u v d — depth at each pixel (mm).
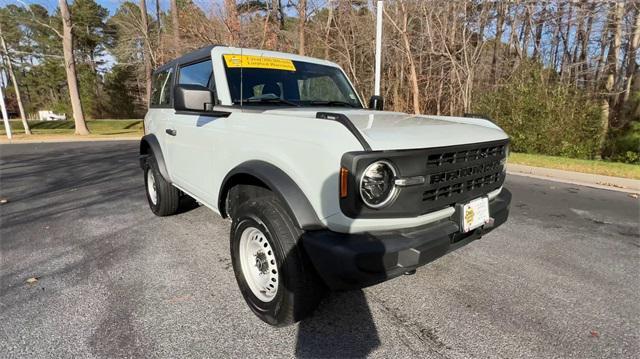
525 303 2758
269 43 16141
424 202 2135
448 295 2857
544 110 10344
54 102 51062
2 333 2328
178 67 4008
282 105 3295
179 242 3902
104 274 3156
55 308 2623
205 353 2174
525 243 3979
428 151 2072
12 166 9328
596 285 3047
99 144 15695
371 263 1895
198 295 2824
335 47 17094
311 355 2170
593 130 10117
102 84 50844
